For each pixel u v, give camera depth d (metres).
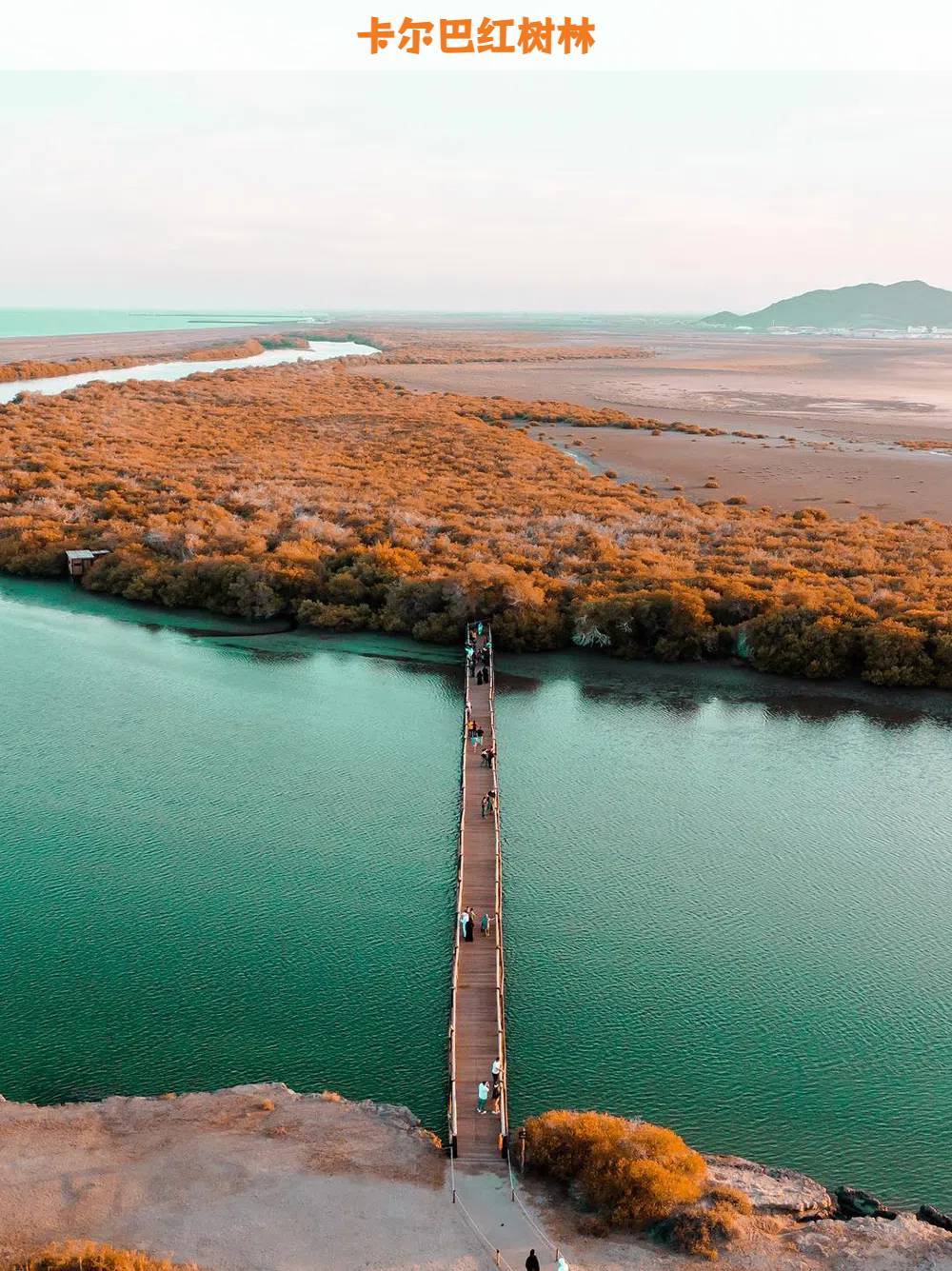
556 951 40.12
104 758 55.78
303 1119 30.47
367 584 83.44
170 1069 33.16
